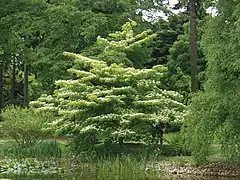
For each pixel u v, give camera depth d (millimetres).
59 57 27156
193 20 23812
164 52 36938
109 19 28812
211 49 16266
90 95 17906
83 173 16094
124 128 18469
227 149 16172
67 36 27672
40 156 19719
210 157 18562
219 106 15734
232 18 15906
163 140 20828
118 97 17906
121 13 29500
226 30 16047
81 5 28844
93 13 27531
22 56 28703
